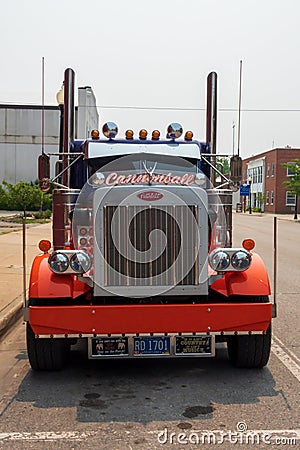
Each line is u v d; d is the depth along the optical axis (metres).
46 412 5.02
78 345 7.36
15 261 14.64
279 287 11.75
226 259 5.63
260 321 5.54
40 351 5.94
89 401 5.29
